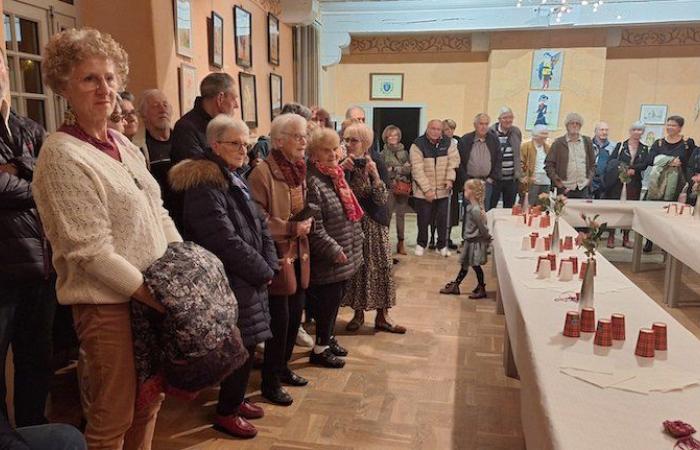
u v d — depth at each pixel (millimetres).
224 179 1916
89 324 1291
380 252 3178
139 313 1324
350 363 2863
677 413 1189
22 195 1595
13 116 1774
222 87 2354
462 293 4133
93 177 1225
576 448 1057
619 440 1085
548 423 1163
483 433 2201
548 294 2076
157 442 2115
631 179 5598
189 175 1886
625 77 7219
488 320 3537
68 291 1274
